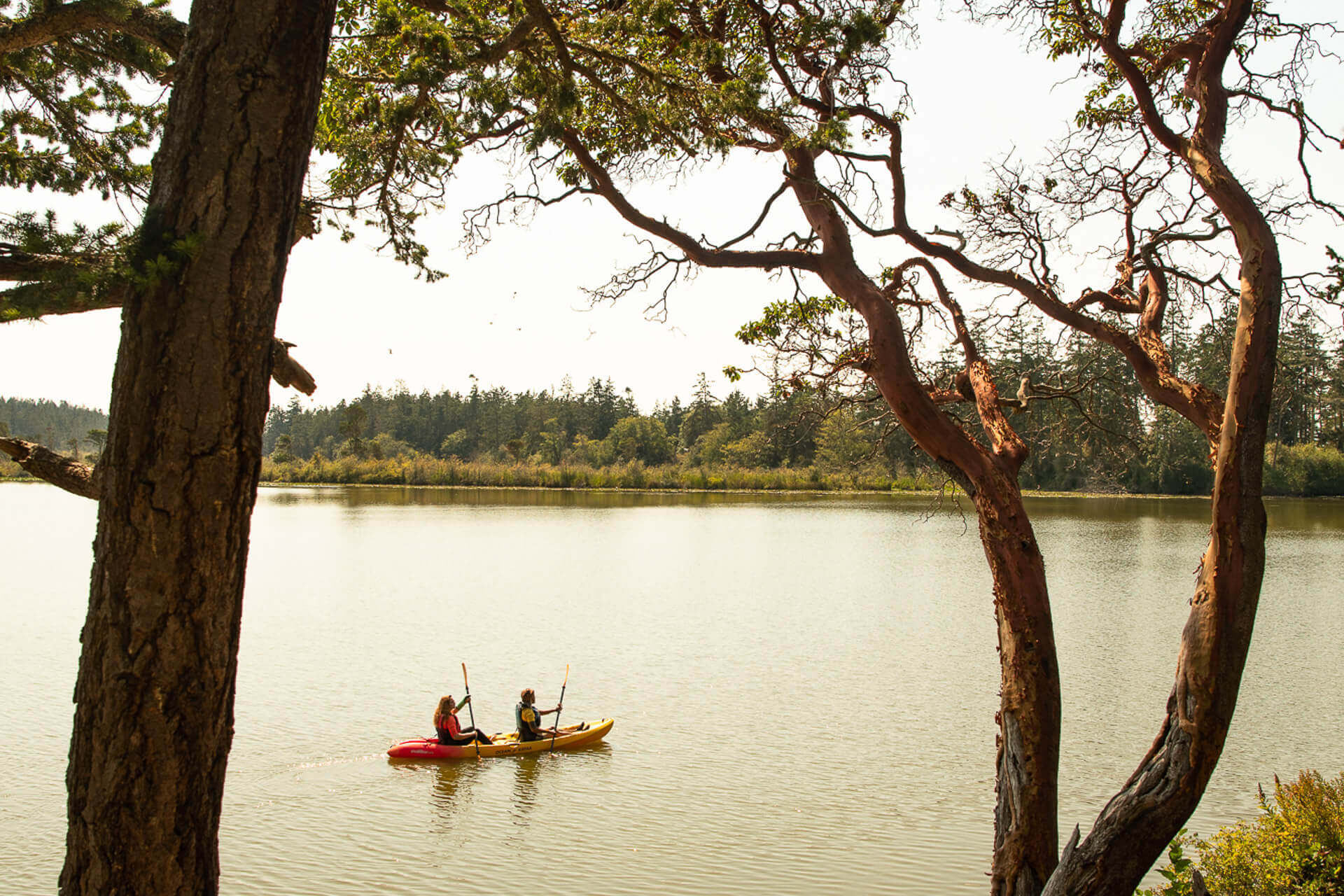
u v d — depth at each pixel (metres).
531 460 110.50
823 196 7.91
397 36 6.84
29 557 39.03
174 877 4.00
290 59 4.13
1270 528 51.34
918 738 15.59
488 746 14.74
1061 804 12.62
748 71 7.27
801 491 92.38
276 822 12.19
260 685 18.56
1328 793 7.71
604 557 40.78
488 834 11.76
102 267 4.09
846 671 20.05
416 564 37.97
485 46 6.63
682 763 14.44
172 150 4.07
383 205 7.60
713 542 47.34
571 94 6.96
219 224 4.03
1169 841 6.10
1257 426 6.12
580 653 21.59
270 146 4.11
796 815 12.34
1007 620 6.88
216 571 4.05
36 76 7.36
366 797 13.07
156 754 3.94
